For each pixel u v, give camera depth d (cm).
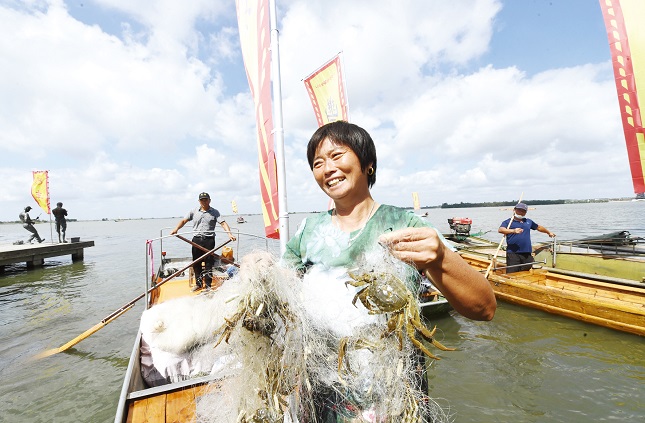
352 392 144
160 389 322
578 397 531
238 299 160
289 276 160
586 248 1193
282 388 153
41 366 705
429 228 124
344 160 155
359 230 159
